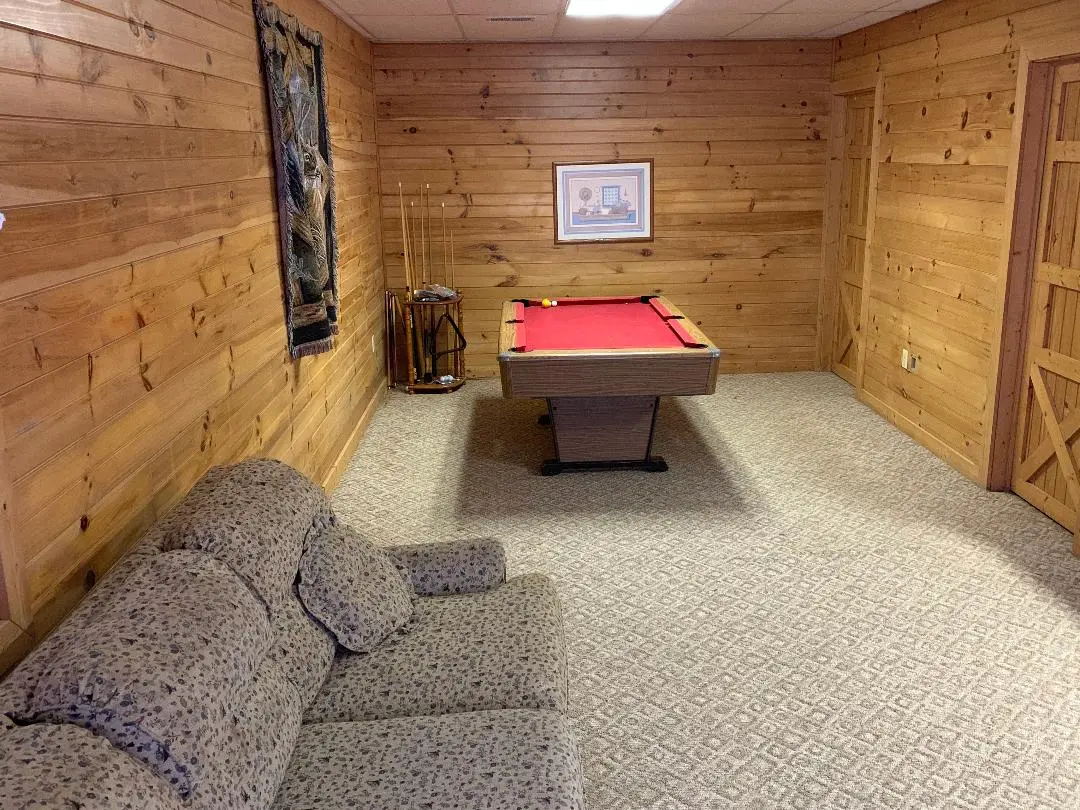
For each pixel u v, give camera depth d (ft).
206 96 9.29
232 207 10.14
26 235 5.74
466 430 18.98
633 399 15.75
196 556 6.18
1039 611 11.00
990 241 14.61
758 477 15.78
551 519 14.20
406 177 21.74
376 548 8.32
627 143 21.68
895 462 16.43
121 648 5.03
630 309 19.31
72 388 6.35
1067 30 12.45
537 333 16.80
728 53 21.22
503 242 22.21
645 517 14.17
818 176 21.99
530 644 7.54
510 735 6.19
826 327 22.90
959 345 15.81
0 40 5.47
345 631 7.42
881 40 18.65
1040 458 13.99
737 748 8.54
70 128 6.35
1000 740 8.58
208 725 5.05
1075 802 7.74
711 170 21.89
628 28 19.12
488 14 16.89
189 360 8.72
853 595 11.51
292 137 12.28
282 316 12.30
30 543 5.78
